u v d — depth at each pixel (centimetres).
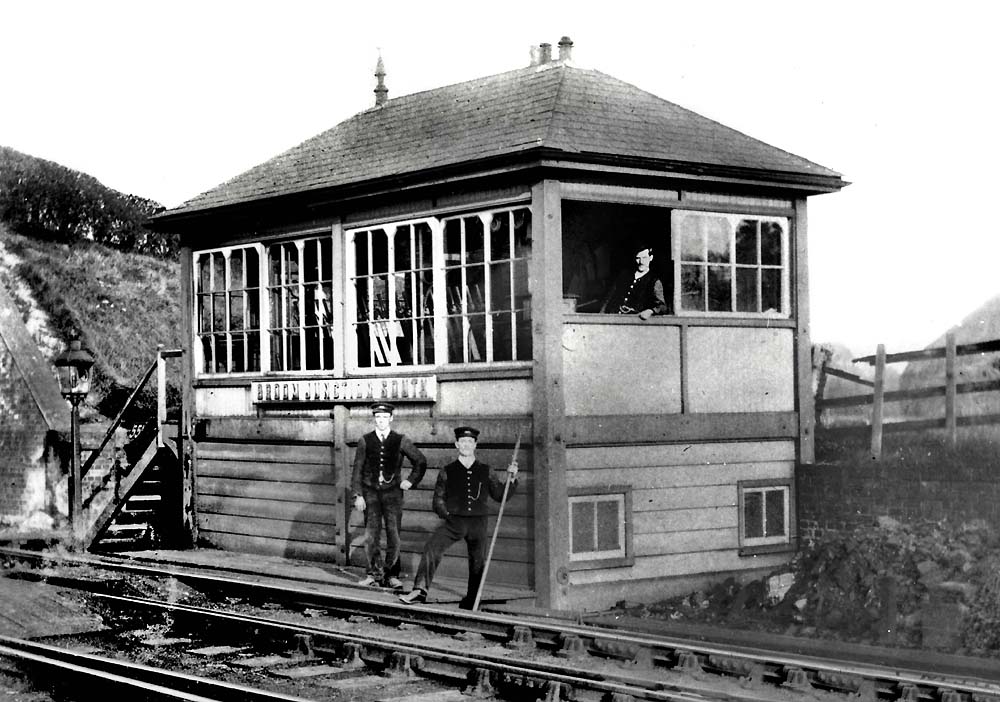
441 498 1220
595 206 1520
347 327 1532
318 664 1000
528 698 848
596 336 1319
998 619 1073
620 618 1220
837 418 1744
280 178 1641
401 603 1218
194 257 1783
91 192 3088
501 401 1341
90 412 2375
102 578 1548
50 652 1047
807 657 962
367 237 1516
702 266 1407
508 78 1559
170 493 1883
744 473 1424
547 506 1277
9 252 2827
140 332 2802
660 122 1423
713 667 922
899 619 1142
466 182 1355
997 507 1178
